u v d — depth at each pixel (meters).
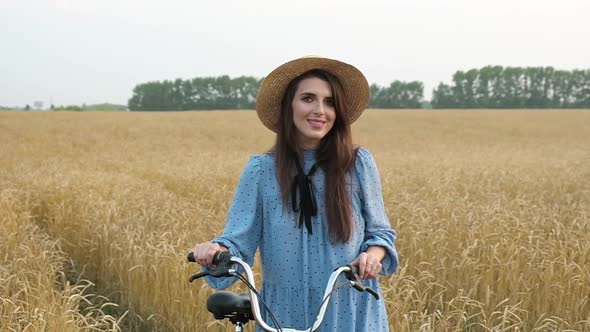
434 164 22.81
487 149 36.47
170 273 7.00
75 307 5.97
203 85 110.75
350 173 3.06
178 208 10.77
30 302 5.91
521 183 16.19
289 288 2.99
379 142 41.41
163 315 6.88
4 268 6.55
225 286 3.01
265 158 3.10
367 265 2.83
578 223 8.59
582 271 6.42
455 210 9.88
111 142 36.47
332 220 2.97
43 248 8.13
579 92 108.69
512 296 6.44
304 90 3.05
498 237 7.91
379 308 3.07
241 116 55.81
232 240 3.01
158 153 30.36
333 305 2.95
